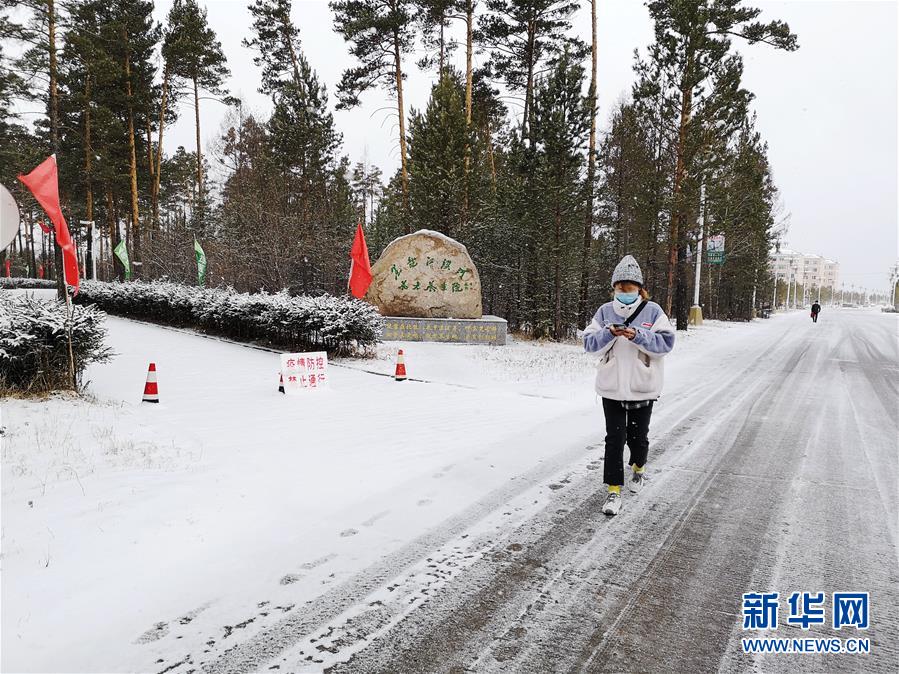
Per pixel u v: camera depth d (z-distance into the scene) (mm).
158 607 2844
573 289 23094
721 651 2561
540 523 3988
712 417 7648
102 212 39812
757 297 51938
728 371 12609
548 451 5824
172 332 18406
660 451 5930
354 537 3717
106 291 24219
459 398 8883
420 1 22641
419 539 3699
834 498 4539
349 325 13773
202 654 2479
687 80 21469
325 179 27875
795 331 27531
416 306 18438
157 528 3697
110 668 2365
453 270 18469
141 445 5637
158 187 33750
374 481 4812
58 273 22141
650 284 30531
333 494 4492
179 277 27406
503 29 21953
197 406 7984
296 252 22703
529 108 22125
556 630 2709
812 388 10203
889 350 17766
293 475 4918
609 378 4191
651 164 26531
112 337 16297
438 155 21547
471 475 5016
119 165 31781
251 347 15328
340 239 25125
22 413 6613
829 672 2420
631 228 27984
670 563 3406
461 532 3818
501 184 24078
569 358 15320
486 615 2828
